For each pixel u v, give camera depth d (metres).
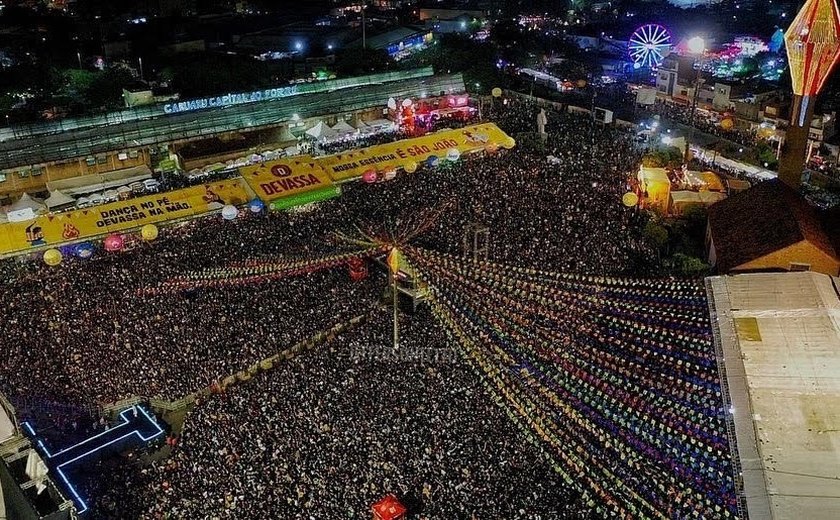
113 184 56.53
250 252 43.34
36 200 51.34
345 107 68.94
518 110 78.69
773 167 61.47
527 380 30.42
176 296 38.06
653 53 104.75
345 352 33.28
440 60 90.44
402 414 28.78
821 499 21.69
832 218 42.34
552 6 150.38
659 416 27.39
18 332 34.41
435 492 25.00
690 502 23.58
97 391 31.89
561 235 43.81
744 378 27.67
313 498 24.94
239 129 63.59
